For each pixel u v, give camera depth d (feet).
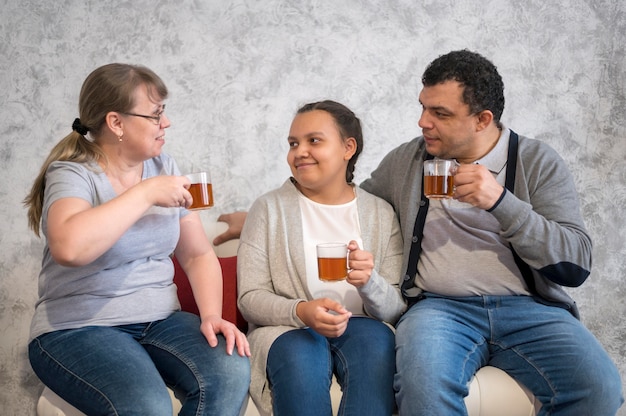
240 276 5.86
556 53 7.50
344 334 5.48
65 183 4.76
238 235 6.84
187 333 5.04
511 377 5.36
